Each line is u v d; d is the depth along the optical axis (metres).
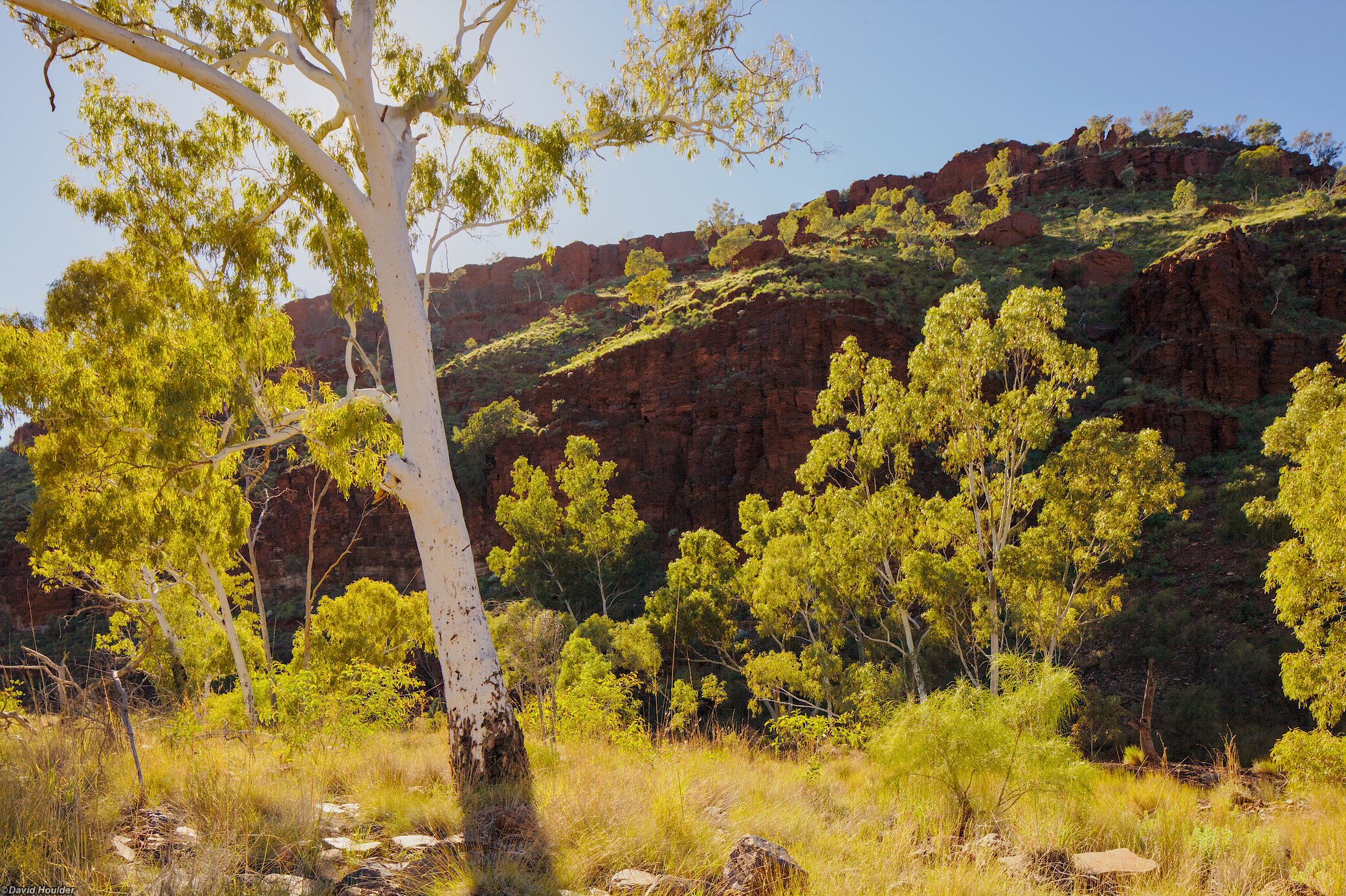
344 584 57.31
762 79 11.84
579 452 42.56
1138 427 43.41
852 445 24.67
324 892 3.72
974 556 20.62
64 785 4.47
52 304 13.19
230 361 13.11
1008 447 20.67
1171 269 51.03
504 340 84.44
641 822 5.05
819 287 56.31
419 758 7.99
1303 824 6.62
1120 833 5.87
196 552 16.88
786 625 26.12
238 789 5.23
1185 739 22.34
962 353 20.61
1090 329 53.91
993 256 71.56
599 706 13.44
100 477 14.59
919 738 6.34
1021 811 6.18
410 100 9.26
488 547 56.75
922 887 4.33
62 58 10.02
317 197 10.84
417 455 7.80
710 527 49.75
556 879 4.21
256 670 26.44
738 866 4.22
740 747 10.27
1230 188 90.38
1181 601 29.34
